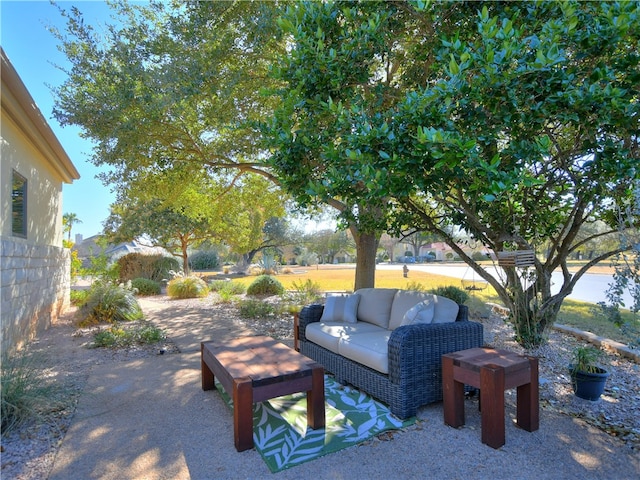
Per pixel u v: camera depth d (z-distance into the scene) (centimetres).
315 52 346
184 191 882
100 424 301
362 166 290
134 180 778
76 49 594
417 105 281
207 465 246
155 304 973
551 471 237
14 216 553
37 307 612
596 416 313
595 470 238
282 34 538
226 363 304
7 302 478
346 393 362
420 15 384
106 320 695
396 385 310
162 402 345
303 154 368
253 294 1073
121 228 1747
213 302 977
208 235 1852
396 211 502
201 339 584
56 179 803
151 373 423
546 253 532
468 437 279
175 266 1619
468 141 248
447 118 284
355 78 369
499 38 268
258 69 614
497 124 302
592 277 1666
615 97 255
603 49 260
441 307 380
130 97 555
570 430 289
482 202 404
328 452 260
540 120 289
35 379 327
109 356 489
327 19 362
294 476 234
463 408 296
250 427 265
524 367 282
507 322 550
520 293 493
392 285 1280
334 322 462
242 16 565
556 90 269
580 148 337
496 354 303
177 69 553
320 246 3553
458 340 340
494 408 262
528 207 437
